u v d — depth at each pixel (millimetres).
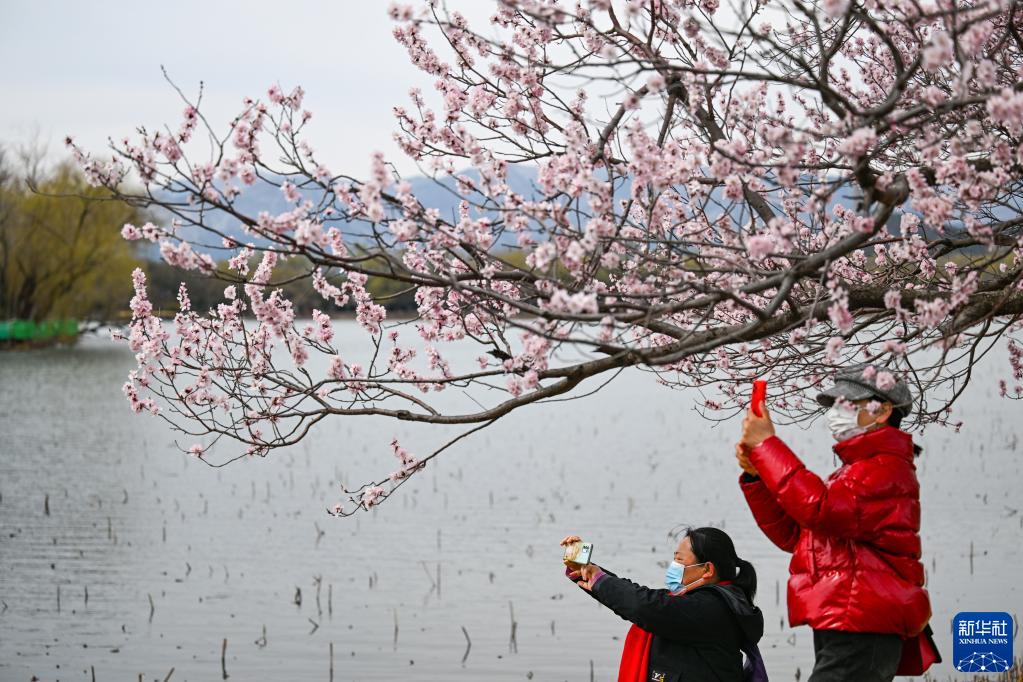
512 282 5895
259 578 15688
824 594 4758
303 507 21219
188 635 13023
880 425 4891
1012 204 6309
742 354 6961
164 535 18406
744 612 5246
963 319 6090
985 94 5039
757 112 5836
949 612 13031
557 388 5766
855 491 4672
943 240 5910
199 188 4973
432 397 43375
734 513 19953
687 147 6273
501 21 6441
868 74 7531
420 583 15406
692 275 5914
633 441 31453
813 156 6219
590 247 4957
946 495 20938
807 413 7445
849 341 7035
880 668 4727
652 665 5316
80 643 12648
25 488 23156
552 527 18969
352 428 35125
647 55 5672
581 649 12453
